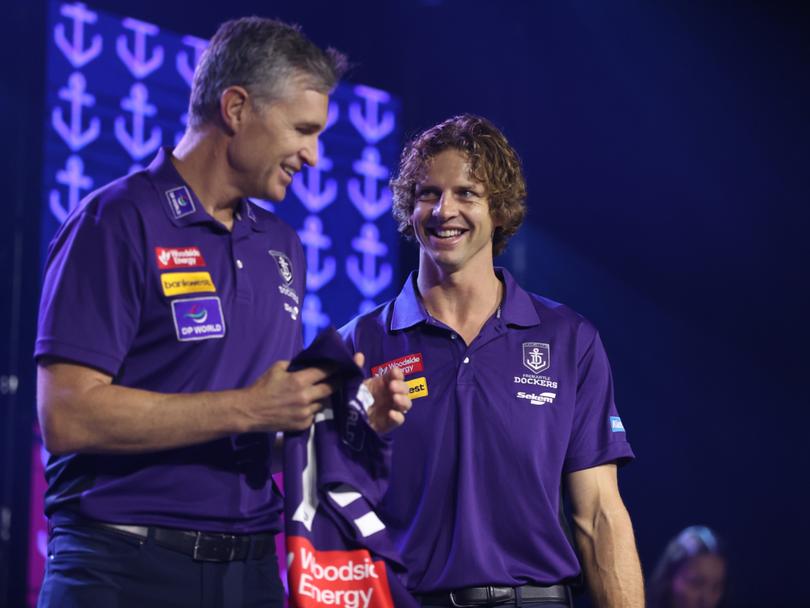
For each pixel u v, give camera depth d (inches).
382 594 154.6
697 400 452.1
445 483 181.2
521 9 427.8
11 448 305.0
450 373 186.2
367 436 156.9
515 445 182.4
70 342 146.1
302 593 150.3
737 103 446.0
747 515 448.5
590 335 194.7
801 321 447.2
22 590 302.2
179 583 149.3
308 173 373.7
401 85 400.8
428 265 192.7
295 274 172.2
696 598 315.6
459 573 176.2
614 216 446.6
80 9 327.3
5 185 310.3
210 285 156.9
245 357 158.7
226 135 158.6
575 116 441.4
